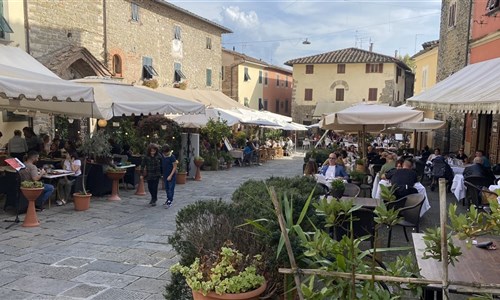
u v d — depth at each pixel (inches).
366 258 137.9
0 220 312.2
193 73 1078.4
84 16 675.4
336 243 102.1
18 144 486.9
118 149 538.9
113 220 324.5
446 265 89.9
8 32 515.5
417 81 1053.2
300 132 1589.6
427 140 877.8
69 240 267.1
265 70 1689.2
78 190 399.9
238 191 211.2
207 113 754.8
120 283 196.7
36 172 321.1
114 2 760.3
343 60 1489.9
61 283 195.8
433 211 378.9
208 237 151.6
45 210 350.3
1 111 528.7
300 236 115.3
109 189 428.8
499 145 504.7
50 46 599.8
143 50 863.1
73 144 487.8
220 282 122.8
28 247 250.2
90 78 455.8
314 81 1546.5
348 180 397.1
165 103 453.4
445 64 708.7
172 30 975.0
